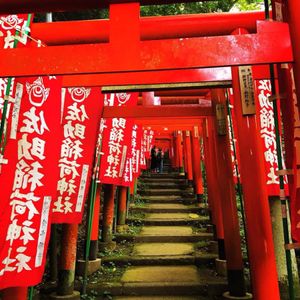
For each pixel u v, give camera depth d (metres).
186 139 15.45
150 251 7.85
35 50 2.53
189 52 2.43
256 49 2.39
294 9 2.29
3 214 2.88
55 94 3.45
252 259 3.75
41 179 3.19
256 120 4.06
